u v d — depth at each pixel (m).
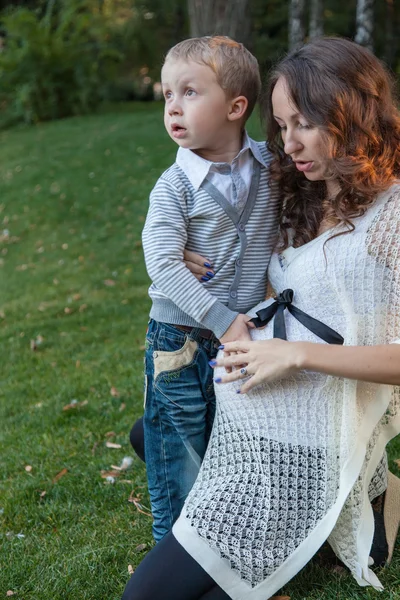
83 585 2.40
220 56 2.10
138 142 11.90
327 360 1.93
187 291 2.10
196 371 2.25
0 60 15.77
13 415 4.24
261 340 2.02
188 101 2.12
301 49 2.08
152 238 2.13
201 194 2.14
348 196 2.03
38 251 8.30
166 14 19.89
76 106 16.05
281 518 2.02
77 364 5.00
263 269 2.26
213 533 1.97
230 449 2.13
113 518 2.84
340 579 2.21
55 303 6.60
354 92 1.98
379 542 2.26
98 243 8.29
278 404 2.08
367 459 2.14
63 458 3.48
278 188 2.24
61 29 16.08
